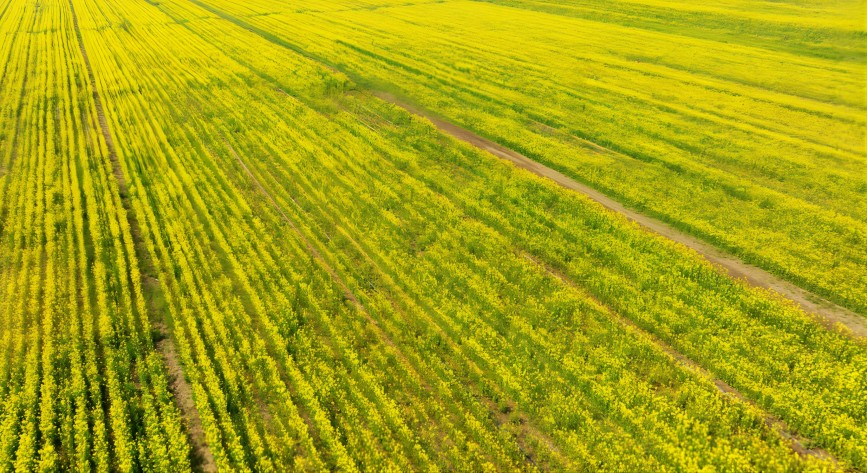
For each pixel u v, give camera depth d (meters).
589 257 26.20
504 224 28.67
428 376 19.88
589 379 19.39
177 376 20.30
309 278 25.06
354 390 19.23
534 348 21.06
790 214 29.16
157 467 16.73
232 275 25.50
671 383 19.53
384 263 25.80
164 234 28.25
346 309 23.25
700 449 16.83
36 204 31.20
